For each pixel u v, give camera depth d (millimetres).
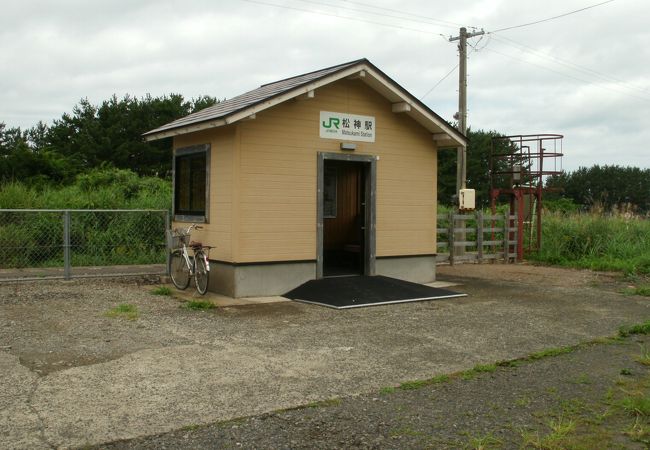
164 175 31891
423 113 11422
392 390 5270
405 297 9922
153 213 14375
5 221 12766
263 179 9859
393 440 4219
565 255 16859
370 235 11203
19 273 11859
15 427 4234
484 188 43125
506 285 12125
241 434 4250
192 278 10883
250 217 9742
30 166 21172
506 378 5730
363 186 11375
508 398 5141
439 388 5383
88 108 35562
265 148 9867
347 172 12820
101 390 5070
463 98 18156
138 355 6164
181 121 11055
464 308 9344
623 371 5953
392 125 11500
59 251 13320
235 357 6207
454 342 7094
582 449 4109
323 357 6297
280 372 5727
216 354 6297
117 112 34531
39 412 4531
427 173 12078
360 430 4379
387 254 11477
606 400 5105
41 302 8898
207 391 5129
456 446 4137
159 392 5066
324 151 10562
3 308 8398
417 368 5980
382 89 11047
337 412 4727
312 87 9828
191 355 6230
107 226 14172
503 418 4672
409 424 4512
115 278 11531
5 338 6715
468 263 16359
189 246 10117
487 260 16594
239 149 9586
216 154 10117
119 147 32188
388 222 11492
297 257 10258
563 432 4367
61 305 8711
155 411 4637
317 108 10461
